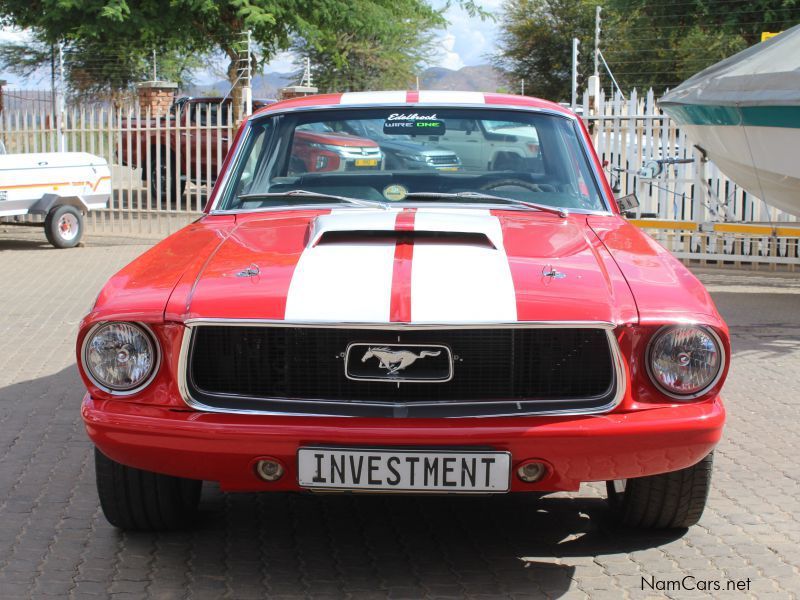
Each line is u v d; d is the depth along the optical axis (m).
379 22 24.77
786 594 3.41
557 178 4.49
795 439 5.25
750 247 12.31
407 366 3.21
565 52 42.81
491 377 3.23
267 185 4.55
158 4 21.73
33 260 12.52
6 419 5.56
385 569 3.61
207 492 4.47
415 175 4.47
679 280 3.48
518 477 3.21
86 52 27.08
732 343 7.72
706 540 3.88
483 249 3.60
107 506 3.76
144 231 15.73
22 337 7.80
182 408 3.25
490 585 3.47
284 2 22.67
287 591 3.41
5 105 19.31
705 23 25.86
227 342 3.27
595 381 3.24
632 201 4.88
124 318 3.26
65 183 13.55
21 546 3.78
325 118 4.70
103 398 3.33
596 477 3.24
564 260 3.54
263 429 3.15
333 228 3.73
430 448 3.13
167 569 3.59
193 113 22.47
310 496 4.41
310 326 3.18
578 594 3.40
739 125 9.80
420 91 4.91
